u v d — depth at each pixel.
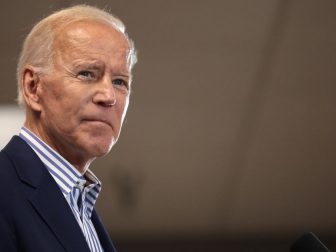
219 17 13.80
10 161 2.63
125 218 16.95
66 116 2.67
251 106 15.42
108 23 2.81
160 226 17.25
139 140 15.74
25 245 2.42
